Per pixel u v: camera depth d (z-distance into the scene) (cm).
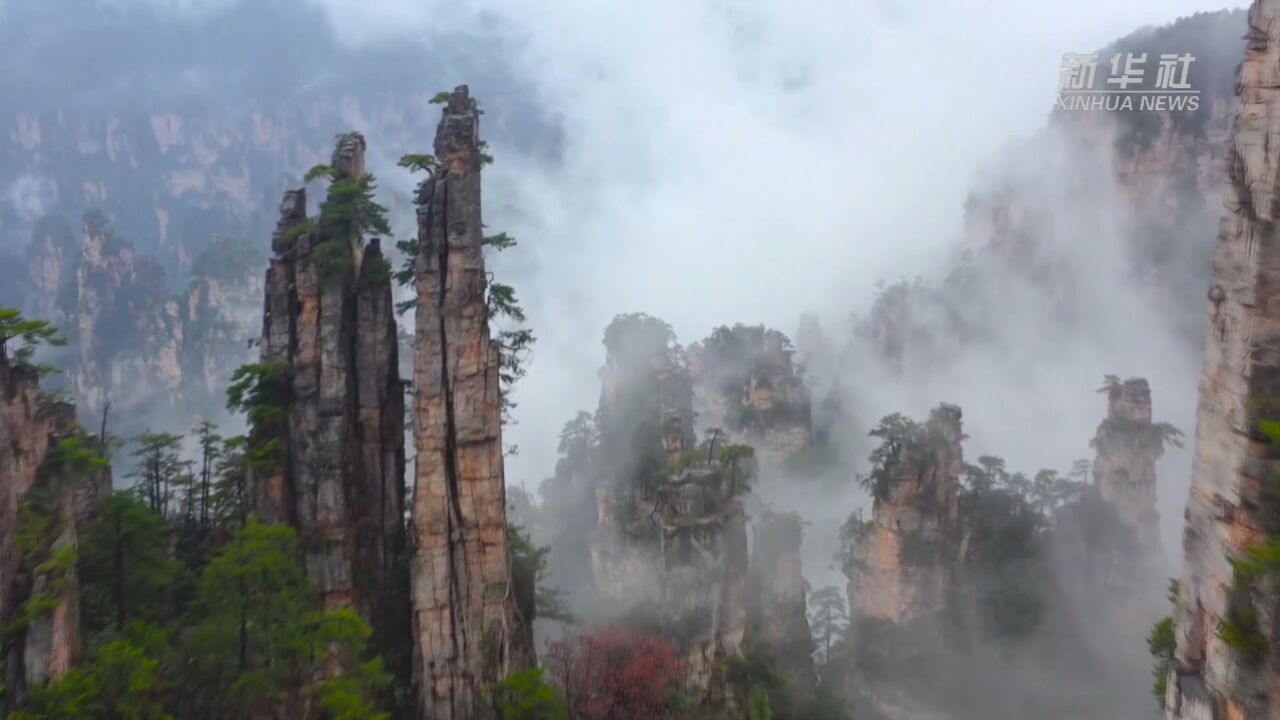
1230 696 3009
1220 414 3141
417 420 4853
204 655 4372
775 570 8081
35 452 4250
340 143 5384
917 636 8381
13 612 3947
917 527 8419
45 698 3728
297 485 5119
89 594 4603
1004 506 9706
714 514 6756
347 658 4547
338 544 5022
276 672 4381
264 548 4484
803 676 7781
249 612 4412
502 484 4997
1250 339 2970
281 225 5284
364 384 5241
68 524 4294
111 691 3859
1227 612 3047
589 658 6309
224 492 5694
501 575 4953
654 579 6969
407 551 5088
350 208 5084
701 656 6512
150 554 4819
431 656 4853
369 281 5253
